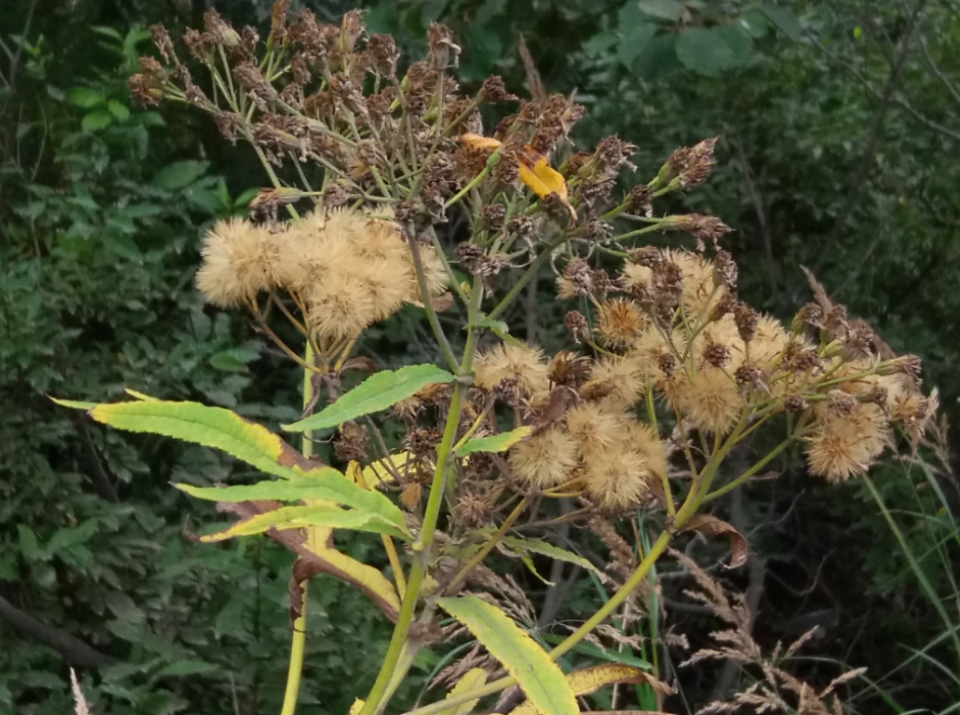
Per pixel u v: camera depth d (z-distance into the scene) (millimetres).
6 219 666
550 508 687
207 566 534
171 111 766
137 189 665
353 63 343
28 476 574
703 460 663
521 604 458
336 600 548
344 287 306
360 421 352
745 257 896
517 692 364
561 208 285
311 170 773
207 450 626
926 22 895
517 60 750
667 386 323
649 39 599
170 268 701
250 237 314
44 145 695
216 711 544
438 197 276
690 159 307
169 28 770
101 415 260
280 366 761
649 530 695
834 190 887
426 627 297
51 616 583
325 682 527
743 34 583
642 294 312
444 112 326
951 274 871
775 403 314
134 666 524
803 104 877
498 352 322
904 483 751
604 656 431
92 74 731
